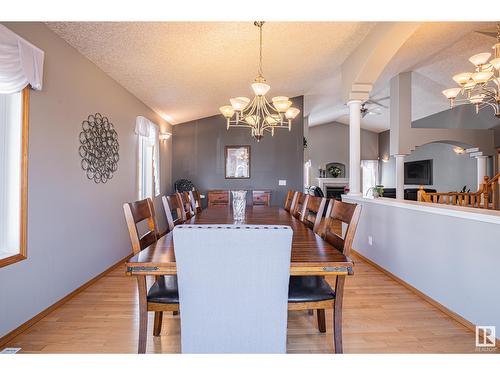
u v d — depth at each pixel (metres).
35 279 2.35
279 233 1.14
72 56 2.90
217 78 4.50
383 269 3.59
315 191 9.45
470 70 6.07
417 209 2.90
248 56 3.95
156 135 5.30
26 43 2.16
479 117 7.72
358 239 4.34
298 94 6.30
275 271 1.19
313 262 1.47
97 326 2.27
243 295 1.21
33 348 1.98
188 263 1.17
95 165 3.33
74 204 2.91
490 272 2.07
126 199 4.17
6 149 2.21
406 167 11.17
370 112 9.54
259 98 3.59
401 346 2.01
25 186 2.24
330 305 1.71
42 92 2.45
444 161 9.45
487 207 5.89
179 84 4.41
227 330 1.23
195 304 1.22
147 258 1.52
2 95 2.20
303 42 3.86
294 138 6.44
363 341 2.07
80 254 3.01
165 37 3.06
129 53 3.23
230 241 1.15
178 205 2.85
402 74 6.62
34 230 2.34
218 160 6.49
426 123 9.61
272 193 6.41
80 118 3.03
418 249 2.90
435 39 4.55
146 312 1.69
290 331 2.22
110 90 3.71
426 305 2.67
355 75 4.30
